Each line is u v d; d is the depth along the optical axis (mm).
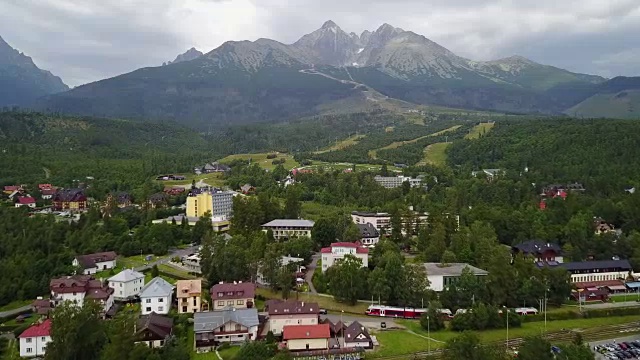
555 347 170750
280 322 188125
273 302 197500
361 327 181750
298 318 188375
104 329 170125
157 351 162125
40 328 177125
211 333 179250
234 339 180625
